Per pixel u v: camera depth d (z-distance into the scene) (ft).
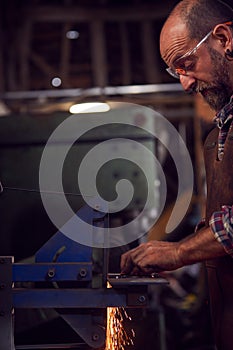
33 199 10.98
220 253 5.71
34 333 7.98
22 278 5.88
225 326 6.18
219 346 6.39
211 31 6.04
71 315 5.88
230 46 6.00
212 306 6.50
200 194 18.99
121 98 17.46
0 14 21.18
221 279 6.22
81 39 23.47
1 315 5.75
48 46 23.49
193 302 17.01
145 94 17.89
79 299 5.79
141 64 23.65
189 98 18.34
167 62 6.35
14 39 22.17
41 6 22.27
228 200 5.98
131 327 9.16
